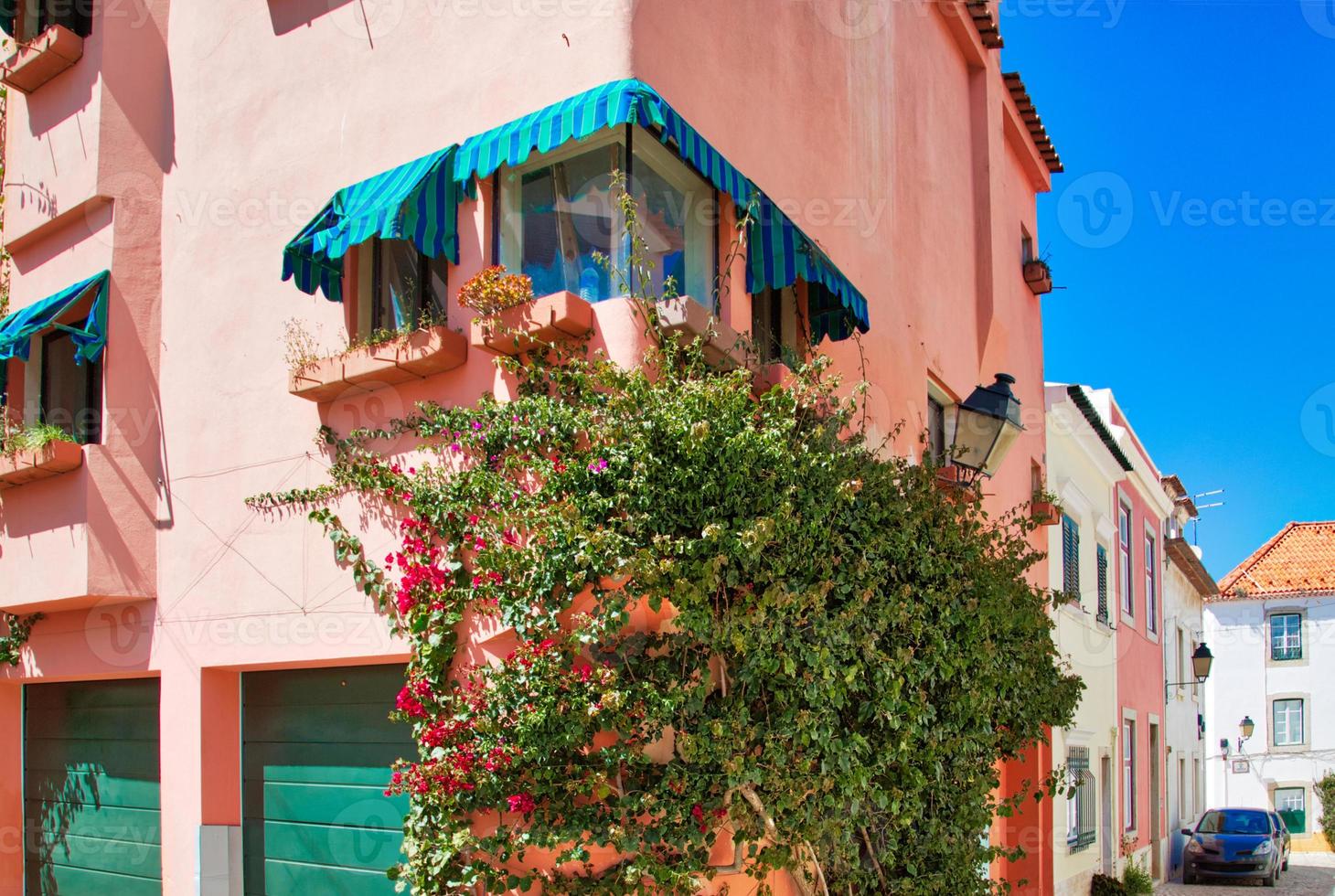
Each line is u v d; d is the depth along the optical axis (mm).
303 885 7254
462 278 6648
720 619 5668
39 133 9062
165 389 8250
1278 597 34438
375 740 7004
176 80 8656
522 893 5672
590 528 5602
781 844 5938
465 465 6309
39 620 8891
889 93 9961
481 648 6027
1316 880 23375
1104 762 16781
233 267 7953
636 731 5457
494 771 5473
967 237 12039
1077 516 15977
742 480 5676
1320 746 33406
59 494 8109
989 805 7965
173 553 7992
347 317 7191
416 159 6883
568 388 5969
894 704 6297
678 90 6555
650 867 5371
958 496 7688
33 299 9086
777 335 8008
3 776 9258
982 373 12008
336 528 6855
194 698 7652
